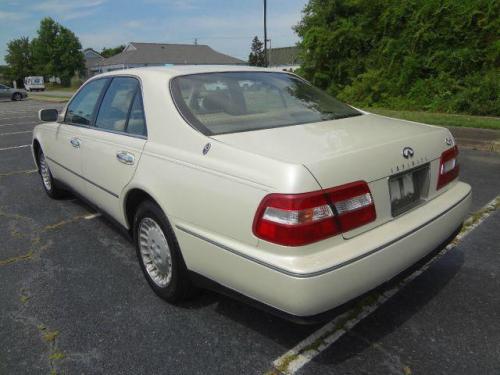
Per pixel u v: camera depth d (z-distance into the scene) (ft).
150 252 10.27
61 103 86.79
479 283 10.53
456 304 9.70
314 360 8.08
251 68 11.94
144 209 9.97
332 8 53.47
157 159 9.41
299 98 11.03
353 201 7.32
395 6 46.80
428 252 8.64
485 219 14.29
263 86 10.97
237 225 7.54
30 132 40.29
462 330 8.80
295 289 6.75
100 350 8.54
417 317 9.27
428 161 8.89
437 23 42.93
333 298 6.95
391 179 8.07
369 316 9.34
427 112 40.63
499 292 10.13
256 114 9.75
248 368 7.95
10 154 28.94
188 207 8.50
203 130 8.87
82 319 9.57
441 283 10.57
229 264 7.73
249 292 7.55
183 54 205.46
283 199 6.86
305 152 7.55
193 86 10.14
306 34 55.11
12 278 11.50
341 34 52.21
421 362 7.95
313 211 6.86
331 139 8.30
